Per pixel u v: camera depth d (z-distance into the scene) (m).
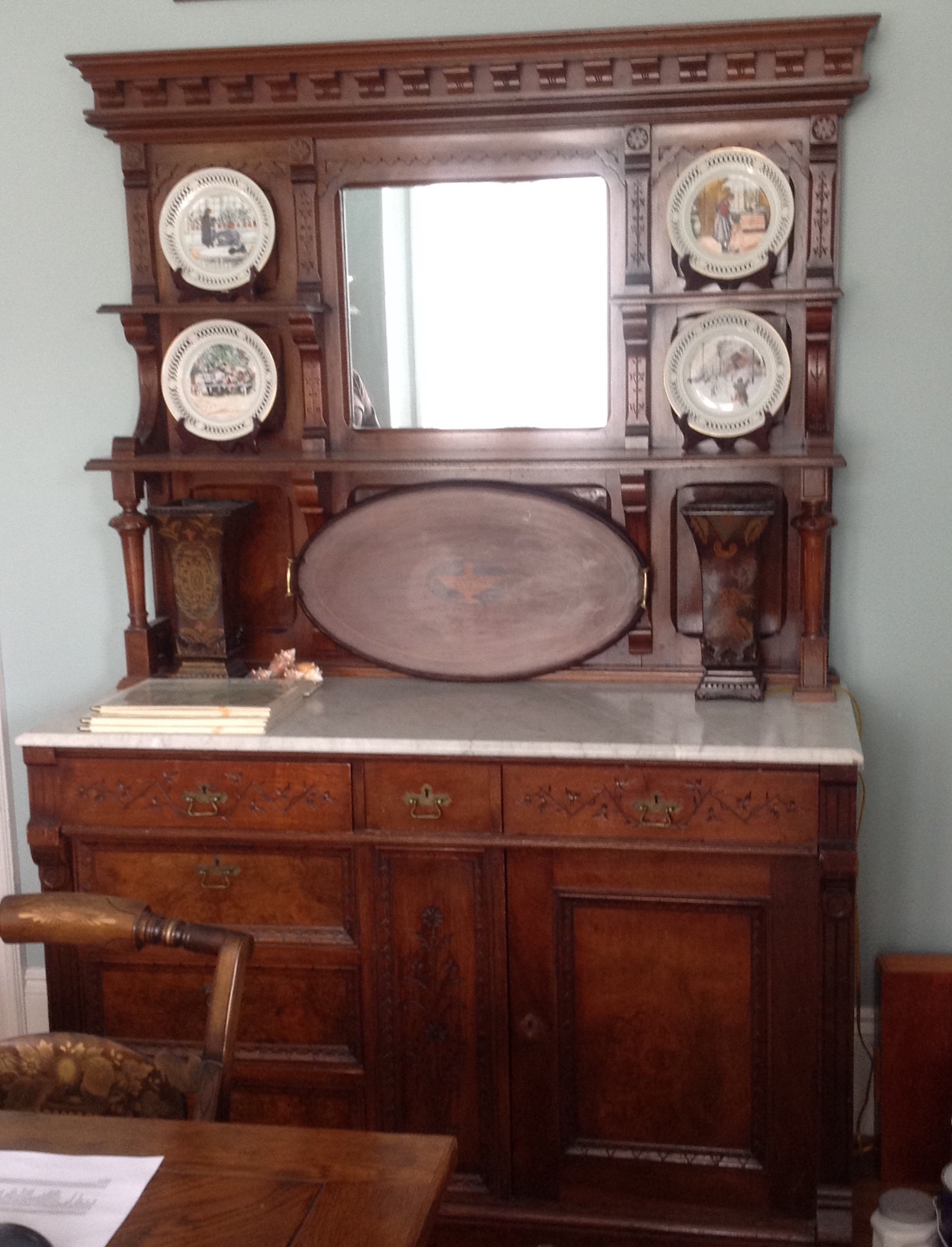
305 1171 1.43
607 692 2.81
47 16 2.88
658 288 2.76
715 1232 2.55
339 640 2.92
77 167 2.94
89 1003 2.72
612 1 2.70
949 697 2.86
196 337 2.88
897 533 2.80
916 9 2.62
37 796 2.66
